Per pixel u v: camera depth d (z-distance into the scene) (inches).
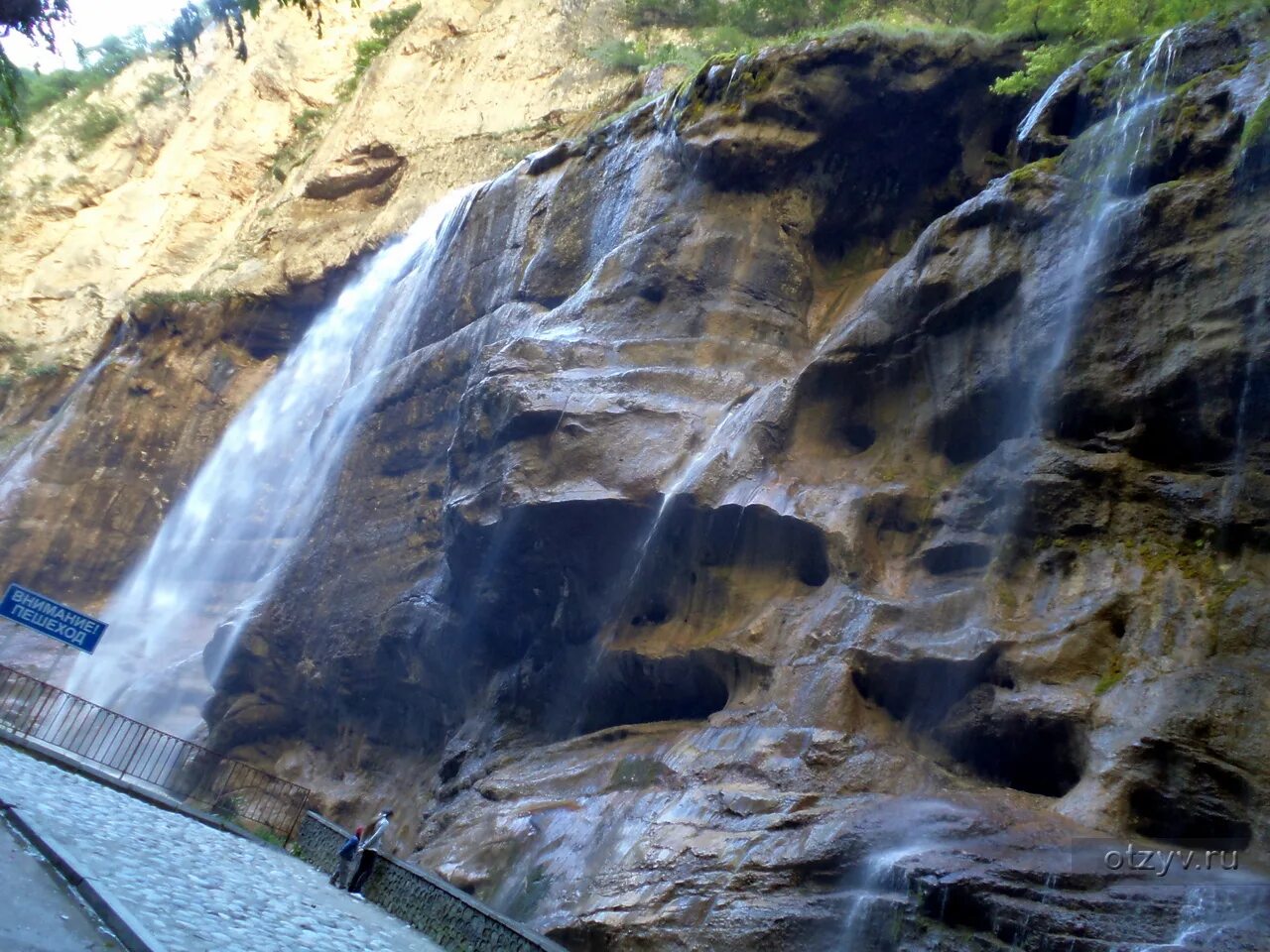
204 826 607.8
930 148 768.3
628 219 832.3
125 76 2310.5
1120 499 455.2
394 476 965.2
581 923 407.5
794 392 606.9
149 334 1601.9
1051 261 512.1
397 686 866.8
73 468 1518.2
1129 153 500.1
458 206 1096.2
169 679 1217.4
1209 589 410.0
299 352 1520.7
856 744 442.6
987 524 500.1
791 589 561.3
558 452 661.9
